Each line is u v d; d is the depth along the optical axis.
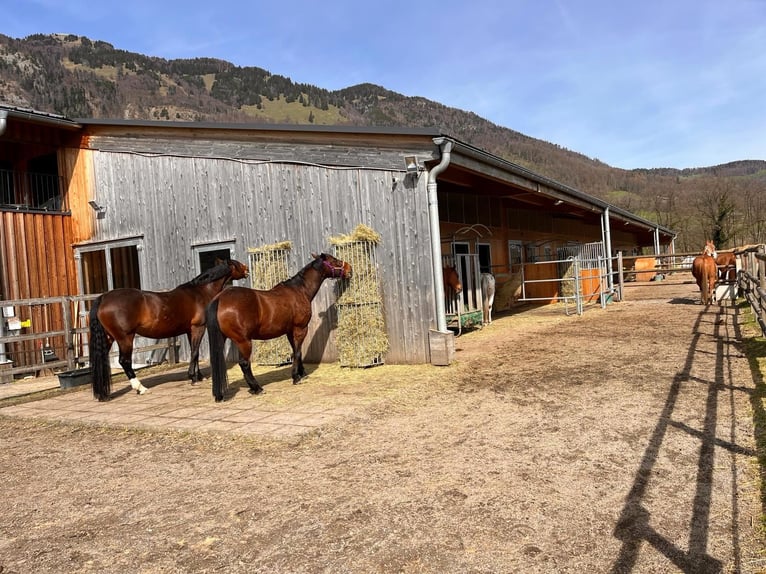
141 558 2.73
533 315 13.13
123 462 4.30
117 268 10.58
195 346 7.41
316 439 4.54
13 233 9.69
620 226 24.52
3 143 10.70
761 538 2.56
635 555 2.49
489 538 2.72
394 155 7.58
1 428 5.66
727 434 4.00
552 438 4.20
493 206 14.34
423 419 4.96
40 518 3.30
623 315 12.01
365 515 3.05
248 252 8.65
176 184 9.57
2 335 8.38
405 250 7.59
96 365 6.43
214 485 3.66
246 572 2.54
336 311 8.27
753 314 10.31
